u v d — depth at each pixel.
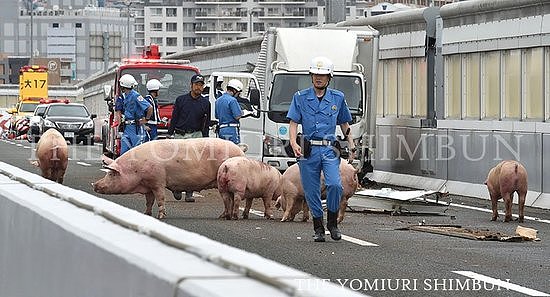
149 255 6.15
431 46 33.81
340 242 17.20
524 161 26.77
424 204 22.97
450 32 32.88
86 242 7.21
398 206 22.83
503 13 29.61
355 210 23.34
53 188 10.17
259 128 31.08
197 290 5.31
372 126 31.59
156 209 22.77
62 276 7.76
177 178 20.55
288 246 16.53
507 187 21.39
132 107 27.84
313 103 17.14
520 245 17.34
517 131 27.14
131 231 7.20
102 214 8.02
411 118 35.38
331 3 40.28
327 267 14.18
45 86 95.00
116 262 6.55
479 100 31.22
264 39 32.59
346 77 30.62
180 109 25.94
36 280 8.54
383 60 38.19
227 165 20.28
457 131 30.19
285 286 5.12
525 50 28.58
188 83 36.78
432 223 21.06
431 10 33.72
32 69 94.81
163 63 37.00
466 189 29.39
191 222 20.08
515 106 29.19
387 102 37.94
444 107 33.38
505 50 29.62
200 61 60.69
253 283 5.31
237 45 49.34
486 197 28.17
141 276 6.08
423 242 17.47
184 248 6.21
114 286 6.56
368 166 31.42
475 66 31.48
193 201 24.80
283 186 20.17
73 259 7.50
